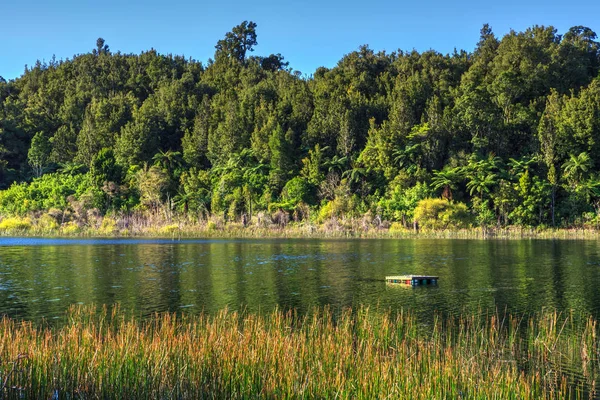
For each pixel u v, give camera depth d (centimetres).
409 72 14225
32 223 9681
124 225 9450
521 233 8575
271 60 18862
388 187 10594
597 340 2044
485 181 9681
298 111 13488
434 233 8669
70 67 18112
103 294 3077
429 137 11062
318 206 10612
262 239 8094
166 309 2666
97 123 14162
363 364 1461
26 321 2373
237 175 11394
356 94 13075
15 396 1262
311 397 1297
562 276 3744
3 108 15088
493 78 12325
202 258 5041
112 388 1320
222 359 1421
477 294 3044
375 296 2997
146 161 12825
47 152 13625
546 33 13850
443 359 1594
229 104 13688
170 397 1294
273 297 2981
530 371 1692
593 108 10306
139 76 17025
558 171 10144
